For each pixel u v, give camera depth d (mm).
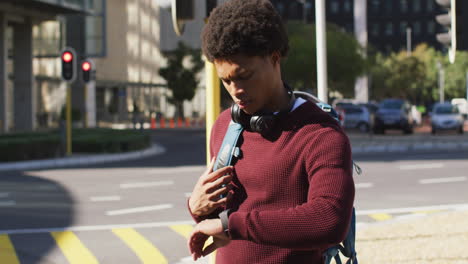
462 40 8039
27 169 19422
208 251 2328
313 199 2115
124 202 12078
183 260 7488
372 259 6820
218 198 2316
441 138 33375
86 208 11453
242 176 2303
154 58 71125
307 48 47375
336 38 49312
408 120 38781
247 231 2105
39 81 48906
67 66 23094
